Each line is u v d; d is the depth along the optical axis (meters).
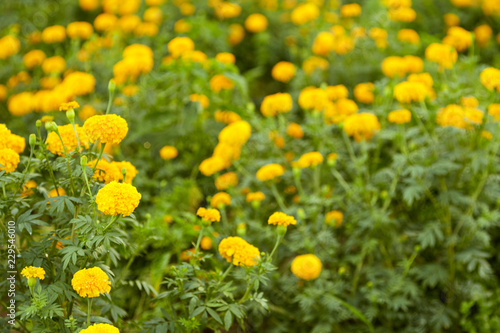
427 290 3.57
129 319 3.14
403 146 3.48
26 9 6.55
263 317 3.51
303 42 6.46
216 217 2.62
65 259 2.08
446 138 3.61
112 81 2.56
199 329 2.56
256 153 4.32
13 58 5.55
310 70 5.34
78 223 2.17
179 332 2.49
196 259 2.60
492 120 3.47
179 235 3.24
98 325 1.94
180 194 3.97
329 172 3.97
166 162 4.39
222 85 4.82
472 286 3.49
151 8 6.29
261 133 4.15
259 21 6.29
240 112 4.34
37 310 2.03
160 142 4.44
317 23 6.36
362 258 3.37
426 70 5.06
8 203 2.24
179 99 4.69
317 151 4.00
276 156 4.17
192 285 2.41
